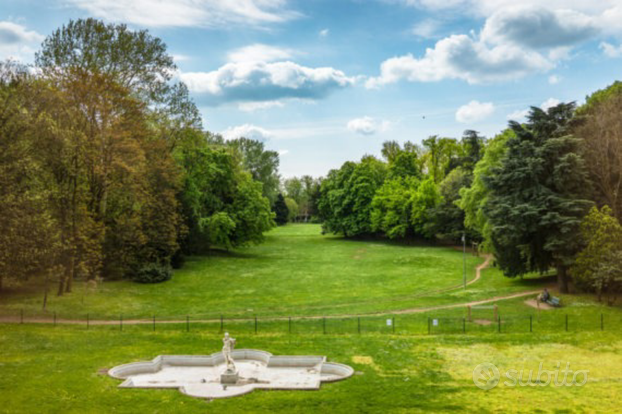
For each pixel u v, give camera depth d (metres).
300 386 25.89
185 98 65.44
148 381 26.98
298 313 43.94
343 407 22.95
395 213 102.69
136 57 56.41
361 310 44.59
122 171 50.91
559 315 39.62
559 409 22.38
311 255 87.88
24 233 38.56
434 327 37.81
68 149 43.72
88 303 45.94
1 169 36.59
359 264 76.44
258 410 22.70
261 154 134.75
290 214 184.00
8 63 41.31
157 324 39.59
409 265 74.19
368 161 134.62
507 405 22.94
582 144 49.44
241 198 82.94
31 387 25.19
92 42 52.88
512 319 39.19
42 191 41.53
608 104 53.50
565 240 44.53
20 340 33.47
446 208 94.44
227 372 27.23
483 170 65.12
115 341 34.16
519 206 45.28
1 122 37.88
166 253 63.53
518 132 49.69
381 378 27.09
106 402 23.58
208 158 79.62
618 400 23.38
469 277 62.88
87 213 46.62
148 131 57.75
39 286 51.66
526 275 58.91
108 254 54.97
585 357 30.05
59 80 46.97
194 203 71.12
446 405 23.02
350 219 112.62
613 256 41.28
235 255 85.56
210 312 44.53
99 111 48.94
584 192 47.75
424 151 147.38
